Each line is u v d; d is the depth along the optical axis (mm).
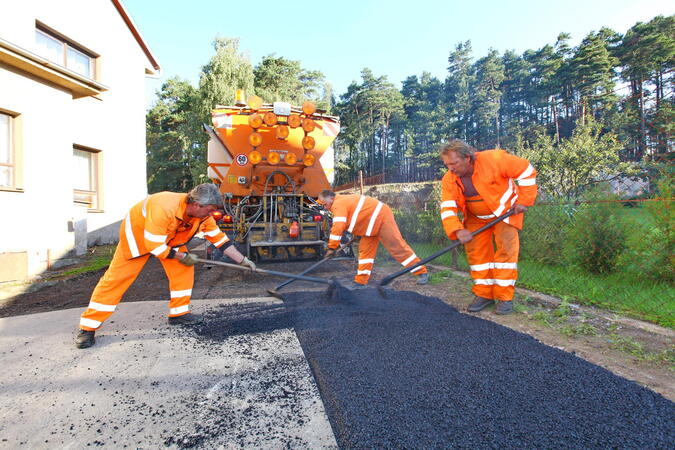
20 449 1570
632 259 4086
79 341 2678
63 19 8633
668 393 1899
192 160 26312
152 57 12195
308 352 2506
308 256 6094
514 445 1492
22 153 6039
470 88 55750
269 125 5664
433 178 33438
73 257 6879
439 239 7309
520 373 2090
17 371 2332
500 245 3299
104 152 9984
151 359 2484
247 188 6062
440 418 1673
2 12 6391
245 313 3473
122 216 10672
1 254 5309
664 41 25953
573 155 9188
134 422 1764
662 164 4039
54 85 6543
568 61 36406
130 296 4359
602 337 2715
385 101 50438
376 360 2285
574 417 1678
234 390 2049
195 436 1645
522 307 3439
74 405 1925
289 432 1658
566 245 4828
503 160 3178
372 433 1577
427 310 3344
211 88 21500
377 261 6770
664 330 2814
